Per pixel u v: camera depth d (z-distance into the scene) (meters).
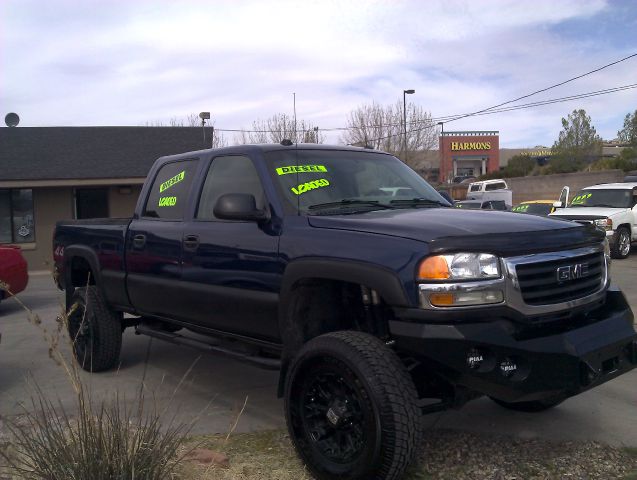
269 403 5.32
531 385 3.41
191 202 5.03
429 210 4.27
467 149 57.12
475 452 4.14
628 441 4.36
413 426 3.30
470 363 3.35
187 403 5.31
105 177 19.61
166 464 3.37
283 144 4.84
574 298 3.71
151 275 5.27
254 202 4.25
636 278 12.59
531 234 3.62
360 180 4.73
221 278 4.52
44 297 12.90
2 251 10.60
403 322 3.41
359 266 3.58
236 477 3.75
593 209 16.83
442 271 3.33
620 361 3.81
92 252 6.12
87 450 3.18
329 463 3.55
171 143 22.16
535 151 77.81
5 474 3.36
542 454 4.11
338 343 3.50
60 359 3.52
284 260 4.04
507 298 3.41
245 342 4.58
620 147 60.56
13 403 5.37
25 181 18.92
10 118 22.44
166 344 7.52
